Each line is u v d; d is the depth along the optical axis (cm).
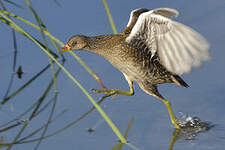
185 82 1241
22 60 1380
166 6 1533
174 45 972
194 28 1437
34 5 1530
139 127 1113
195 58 951
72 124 1126
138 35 1055
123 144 1043
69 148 1026
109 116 1161
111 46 1130
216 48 1369
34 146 1034
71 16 1508
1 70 1338
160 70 1124
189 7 1533
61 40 1410
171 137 1073
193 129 1105
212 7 1529
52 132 1093
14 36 1384
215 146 1029
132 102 1227
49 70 1352
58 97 1239
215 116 1152
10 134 1079
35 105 1202
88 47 1161
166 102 1143
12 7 1502
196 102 1214
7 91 1256
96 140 1060
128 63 1127
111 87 1280
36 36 1442
